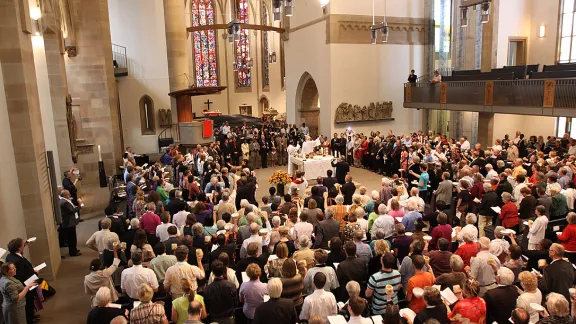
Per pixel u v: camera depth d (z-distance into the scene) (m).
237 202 11.41
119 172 20.16
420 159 14.95
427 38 24.44
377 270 6.40
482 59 21.41
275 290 4.76
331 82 22.83
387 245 6.27
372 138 20.31
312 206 8.73
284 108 38.69
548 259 6.78
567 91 14.28
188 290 5.12
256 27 26.05
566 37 21.31
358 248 6.66
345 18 22.62
